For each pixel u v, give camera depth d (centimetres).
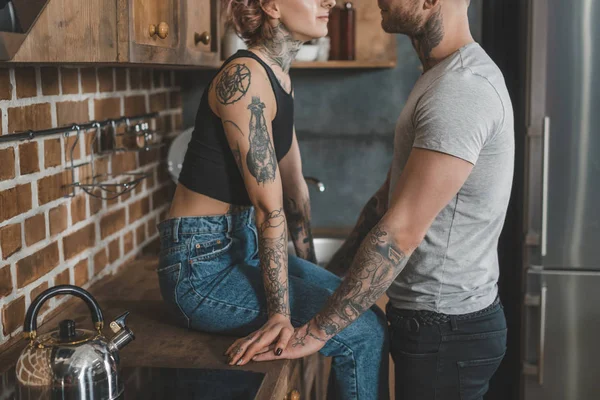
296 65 292
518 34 320
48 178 185
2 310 163
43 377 121
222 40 282
